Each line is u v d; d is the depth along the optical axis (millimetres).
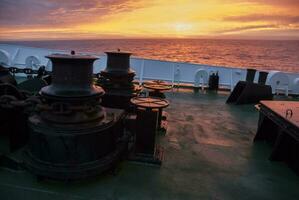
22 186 2186
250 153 3238
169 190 2277
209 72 7902
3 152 2559
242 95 5949
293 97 7270
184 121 4449
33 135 2207
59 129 2096
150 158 2721
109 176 2422
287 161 2945
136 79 7898
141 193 2201
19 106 2498
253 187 2436
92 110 2283
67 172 2092
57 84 2170
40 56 8266
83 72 2180
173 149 3203
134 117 3047
